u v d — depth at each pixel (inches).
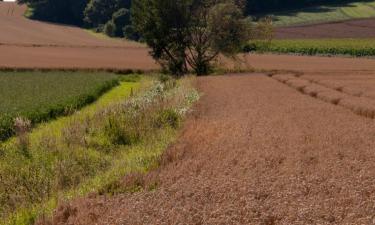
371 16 5182.1
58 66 2615.7
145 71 2524.6
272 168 514.0
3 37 4559.5
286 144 637.3
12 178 561.0
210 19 2390.5
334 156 565.6
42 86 1636.3
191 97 1198.3
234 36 2427.4
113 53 3592.5
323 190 429.7
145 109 909.8
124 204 415.8
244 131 725.3
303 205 382.3
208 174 493.4
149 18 2420.0
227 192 426.0
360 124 804.6
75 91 1472.7
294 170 499.2
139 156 629.6
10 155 661.3
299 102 1127.6
